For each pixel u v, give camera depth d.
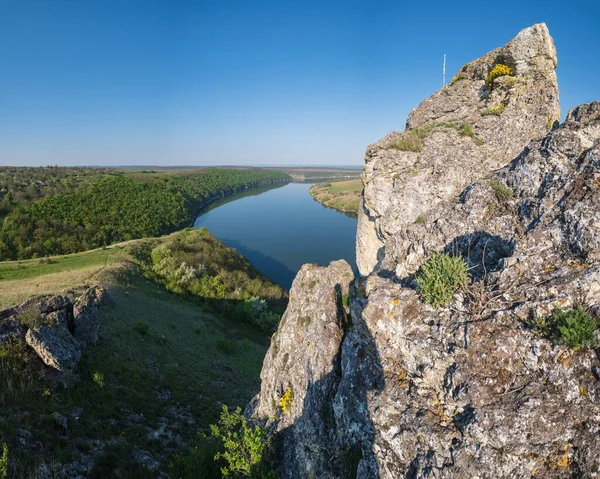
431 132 17.92
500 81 17.19
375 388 8.99
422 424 7.73
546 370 6.89
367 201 18.28
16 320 18.88
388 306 9.52
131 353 26.12
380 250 18.22
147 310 40.84
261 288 67.62
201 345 37.66
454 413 7.53
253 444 12.38
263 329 54.94
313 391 12.04
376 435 8.48
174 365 28.59
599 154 9.03
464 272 8.94
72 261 57.94
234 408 25.28
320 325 13.36
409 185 16.31
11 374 16.36
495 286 8.55
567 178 9.53
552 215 9.24
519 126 16.47
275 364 15.48
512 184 11.40
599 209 8.15
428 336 8.45
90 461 14.09
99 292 33.25
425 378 8.20
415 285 10.33
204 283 62.25
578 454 6.16
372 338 9.62
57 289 39.22
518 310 7.58
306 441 11.48
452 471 6.96
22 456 12.38
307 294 15.55
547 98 16.48
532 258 8.51
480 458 6.75
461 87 19.52
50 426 14.44
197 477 14.46
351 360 10.07
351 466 9.50
